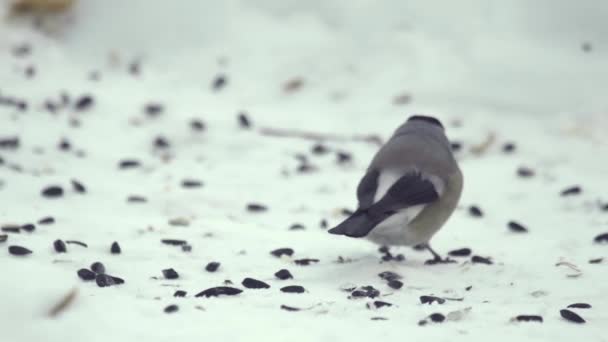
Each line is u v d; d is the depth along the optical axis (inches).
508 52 613.6
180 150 540.7
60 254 379.9
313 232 434.0
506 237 438.9
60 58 630.5
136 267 370.0
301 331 295.0
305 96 609.3
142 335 284.2
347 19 644.7
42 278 301.0
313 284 357.4
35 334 280.8
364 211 350.9
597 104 581.9
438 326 310.7
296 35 644.7
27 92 588.7
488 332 306.3
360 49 632.4
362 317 315.6
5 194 461.1
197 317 303.6
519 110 586.2
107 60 635.5
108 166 513.3
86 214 441.7
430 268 387.2
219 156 535.5
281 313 315.0
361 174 517.7
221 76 623.2
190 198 476.7
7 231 406.6
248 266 378.9
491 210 475.5
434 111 586.6
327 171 521.0
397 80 610.5
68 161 514.0
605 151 541.0
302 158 534.9
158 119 571.5
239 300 329.1
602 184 501.0
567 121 573.6
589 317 328.2
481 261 398.3
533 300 347.6
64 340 278.7
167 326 293.3
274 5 653.9
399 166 367.6
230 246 403.9
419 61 617.0
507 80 599.5
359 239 424.5
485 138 560.4
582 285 366.6
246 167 522.6
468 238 437.1
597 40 622.2
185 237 412.5
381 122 577.6
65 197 466.0
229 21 650.2
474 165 534.6
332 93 610.2
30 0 649.6
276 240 416.2
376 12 643.5
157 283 350.6
